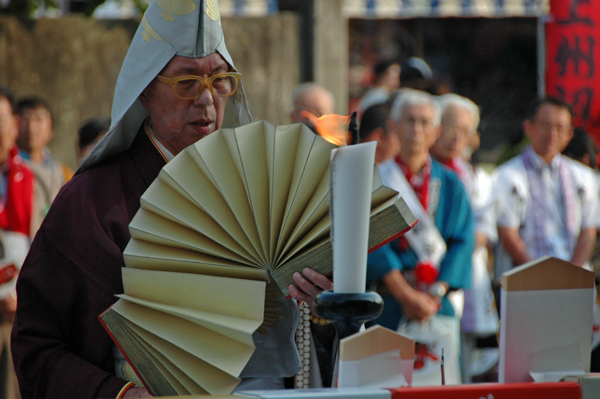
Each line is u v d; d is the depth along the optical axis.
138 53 5.44
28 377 5.10
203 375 4.23
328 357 5.46
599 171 13.31
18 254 11.14
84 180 5.44
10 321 10.93
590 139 13.20
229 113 6.07
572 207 12.48
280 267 4.30
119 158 5.68
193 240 4.40
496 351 11.96
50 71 16.33
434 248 10.62
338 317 3.34
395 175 10.88
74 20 16.44
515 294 3.63
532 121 12.62
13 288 10.99
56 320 5.18
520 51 25.06
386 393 3.18
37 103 12.75
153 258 4.37
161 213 4.46
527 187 12.46
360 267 3.34
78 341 5.23
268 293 4.79
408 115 10.93
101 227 5.25
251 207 4.34
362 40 24.22
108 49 16.64
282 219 4.34
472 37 25.05
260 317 4.20
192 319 4.22
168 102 5.38
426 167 11.05
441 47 24.86
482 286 12.10
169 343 4.29
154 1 5.44
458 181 11.10
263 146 4.47
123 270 4.37
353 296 3.31
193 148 4.48
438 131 12.13
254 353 5.05
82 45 16.48
